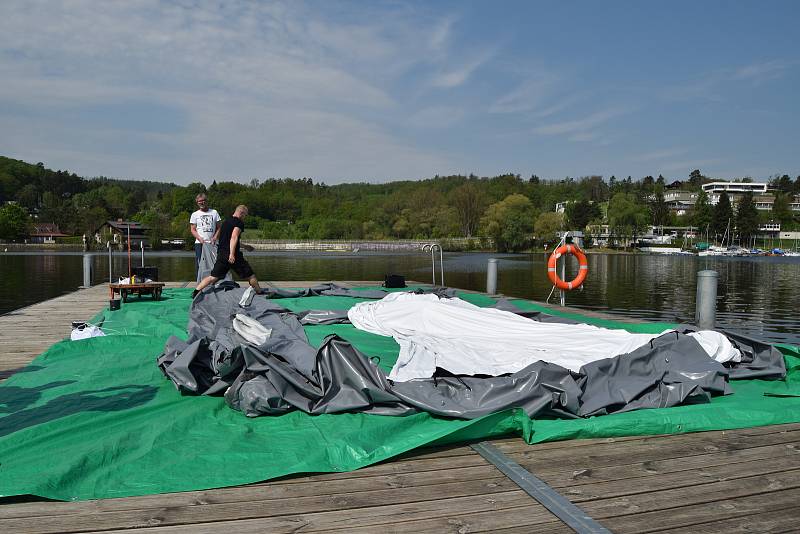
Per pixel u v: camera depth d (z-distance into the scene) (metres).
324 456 3.04
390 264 45.34
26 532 2.29
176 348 4.67
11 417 3.65
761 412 3.82
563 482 2.85
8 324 7.93
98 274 30.66
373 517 2.47
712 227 104.12
